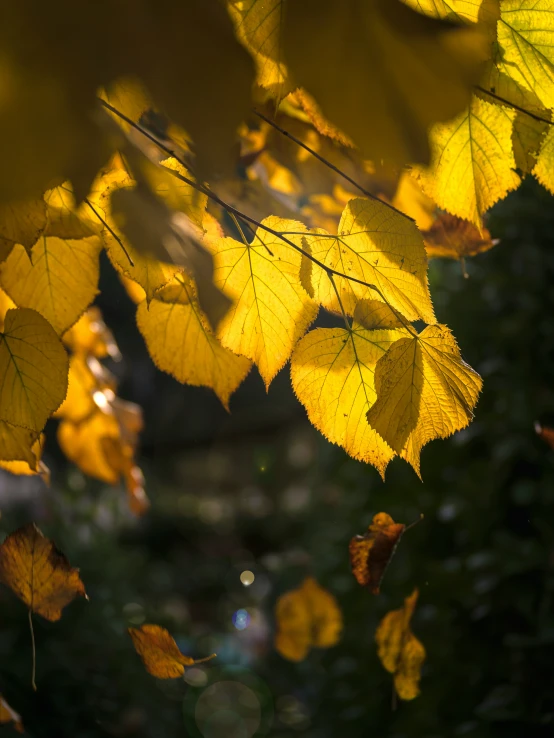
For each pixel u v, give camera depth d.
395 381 0.60
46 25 0.48
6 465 0.77
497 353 2.00
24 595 0.68
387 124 0.52
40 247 0.66
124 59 0.48
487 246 0.79
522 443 1.83
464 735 1.80
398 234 0.61
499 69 0.60
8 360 0.60
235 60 0.49
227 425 8.68
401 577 2.12
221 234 0.65
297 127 0.74
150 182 0.57
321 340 0.63
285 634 1.06
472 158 0.62
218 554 6.59
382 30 0.51
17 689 2.18
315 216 0.80
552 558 1.73
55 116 0.49
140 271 0.59
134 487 1.10
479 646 1.90
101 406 1.03
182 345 0.69
